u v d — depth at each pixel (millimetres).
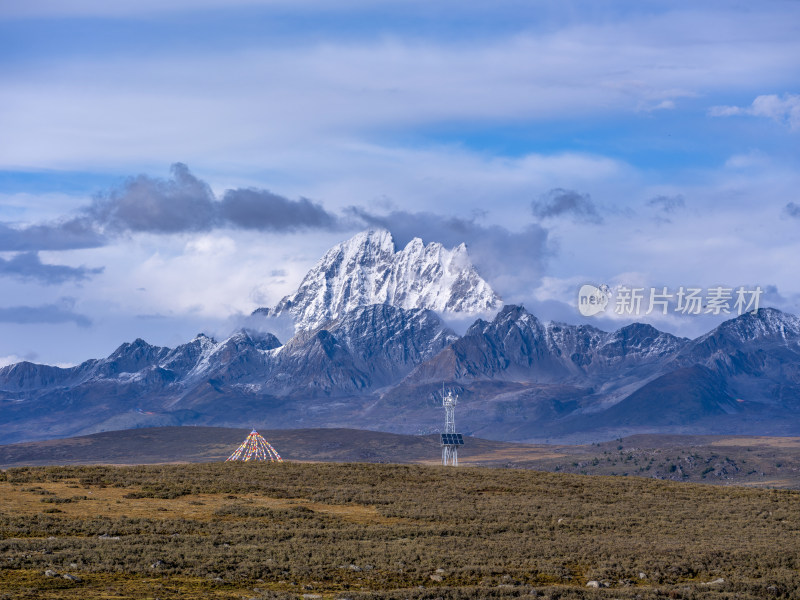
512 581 92812
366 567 94688
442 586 90875
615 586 93938
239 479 147500
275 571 92188
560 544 108062
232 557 96062
